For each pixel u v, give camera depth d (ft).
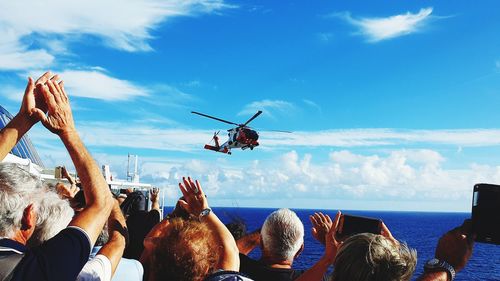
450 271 10.56
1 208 9.48
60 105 10.17
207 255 10.41
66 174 18.07
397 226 606.96
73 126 10.44
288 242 14.49
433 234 425.69
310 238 288.10
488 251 312.50
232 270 11.51
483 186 10.81
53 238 9.17
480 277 191.42
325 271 13.29
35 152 53.67
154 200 21.02
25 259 8.64
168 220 14.28
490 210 10.64
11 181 9.86
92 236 9.43
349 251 9.66
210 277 10.59
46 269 8.57
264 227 14.89
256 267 14.66
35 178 10.73
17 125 9.78
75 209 14.06
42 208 10.43
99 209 9.83
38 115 9.89
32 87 10.12
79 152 10.19
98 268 10.78
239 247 17.80
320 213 16.17
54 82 10.39
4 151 9.48
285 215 14.79
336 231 14.08
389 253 9.39
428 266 10.82
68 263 8.79
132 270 13.19
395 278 9.23
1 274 8.36
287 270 14.52
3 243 9.19
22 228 9.94
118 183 53.01
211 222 12.93
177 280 9.98
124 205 20.01
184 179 13.33
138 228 18.45
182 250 10.11
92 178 10.08
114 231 12.32
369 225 13.83
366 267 9.27
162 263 10.11
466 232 10.93
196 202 13.07
